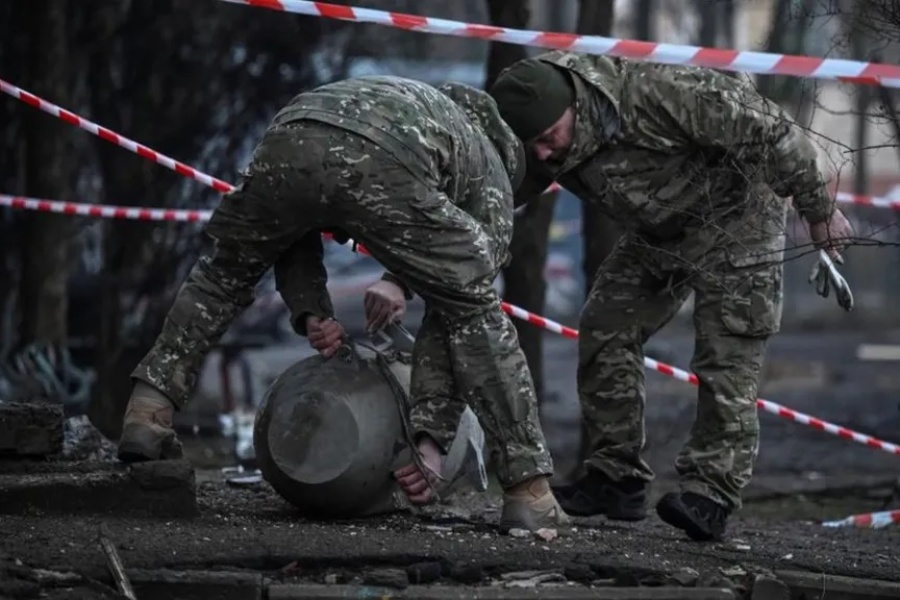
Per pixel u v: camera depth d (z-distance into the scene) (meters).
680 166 15.53
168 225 31.19
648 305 16.48
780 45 29.98
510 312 19.73
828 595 13.18
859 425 35.19
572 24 88.25
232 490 17.20
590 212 25.52
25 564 12.27
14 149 32.06
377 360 14.91
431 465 14.40
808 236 17.00
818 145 16.42
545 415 38.91
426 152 13.69
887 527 20.72
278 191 13.79
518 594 12.28
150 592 12.15
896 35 15.70
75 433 16.67
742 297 15.55
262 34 32.34
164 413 14.50
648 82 15.25
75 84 31.92
